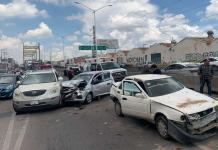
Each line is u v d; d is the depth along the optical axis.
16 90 14.48
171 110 7.98
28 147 8.23
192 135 7.57
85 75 16.97
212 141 7.75
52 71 16.25
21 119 12.66
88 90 15.73
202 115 7.80
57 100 14.55
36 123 11.58
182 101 8.33
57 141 8.67
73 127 10.41
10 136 9.62
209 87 14.47
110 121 11.02
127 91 10.30
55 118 12.40
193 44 57.78
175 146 7.57
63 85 15.66
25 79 15.62
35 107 14.09
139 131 9.30
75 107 15.05
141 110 9.39
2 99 20.95
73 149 7.82
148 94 9.19
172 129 7.82
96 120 11.40
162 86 9.50
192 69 25.86
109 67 24.09
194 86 17.14
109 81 18.02
